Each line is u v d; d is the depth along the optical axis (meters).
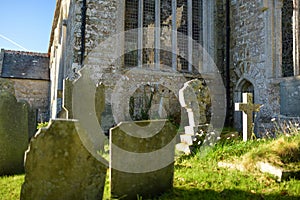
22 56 18.22
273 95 7.77
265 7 8.07
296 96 7.08
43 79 16.42
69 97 5.14
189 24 9.62
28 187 2.60
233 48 9.41
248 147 4.87
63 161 2.70
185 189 3.22
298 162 3.65
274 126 7.31
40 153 2.65
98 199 2.84
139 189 3.08
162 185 3.22
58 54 12.18
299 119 6.87
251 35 8.66
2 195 3.02
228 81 9.50
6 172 4.12
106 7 8.38
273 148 4.01
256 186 3.18
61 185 2.68
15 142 4.25
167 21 9.89
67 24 10.02
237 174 3.61
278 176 3.36
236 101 9.11
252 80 8.53
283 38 10.37
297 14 7.70
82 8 8.12
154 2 9.67
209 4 9.80
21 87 16.11
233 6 9.50
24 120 4.37
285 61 10.23
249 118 5.71
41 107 16.28
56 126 2.70
